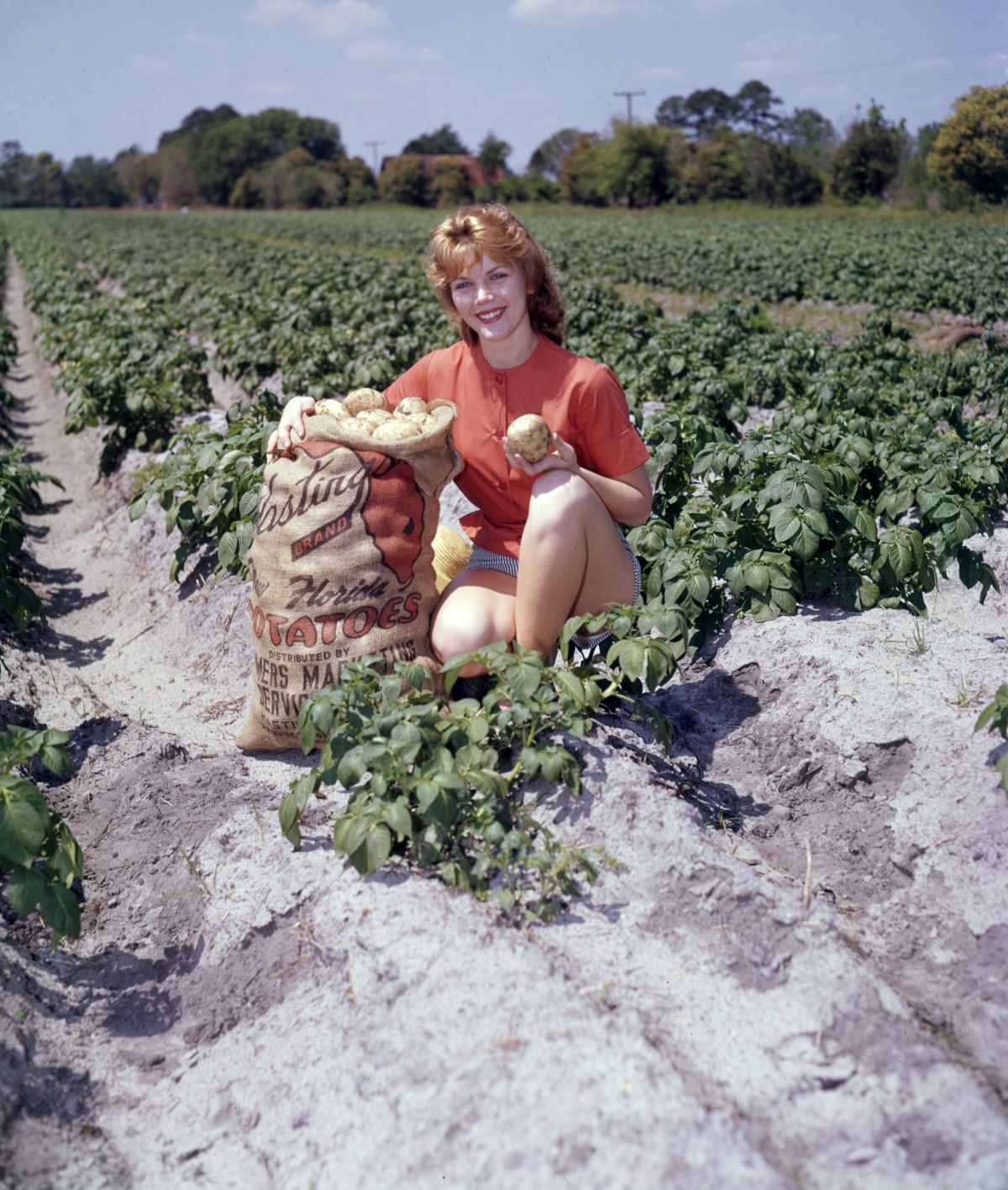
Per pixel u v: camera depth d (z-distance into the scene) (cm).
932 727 331
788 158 6706
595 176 7931
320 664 333
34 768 402
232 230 5656
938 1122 206
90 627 613
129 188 15688
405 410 350
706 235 3625
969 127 3897
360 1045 236
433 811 273
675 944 259
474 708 301
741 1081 220
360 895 277
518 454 319
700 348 1078
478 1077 213
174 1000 287
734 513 458
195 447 596
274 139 13900
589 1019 224
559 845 280
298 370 960
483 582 352
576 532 321
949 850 294
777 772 358
